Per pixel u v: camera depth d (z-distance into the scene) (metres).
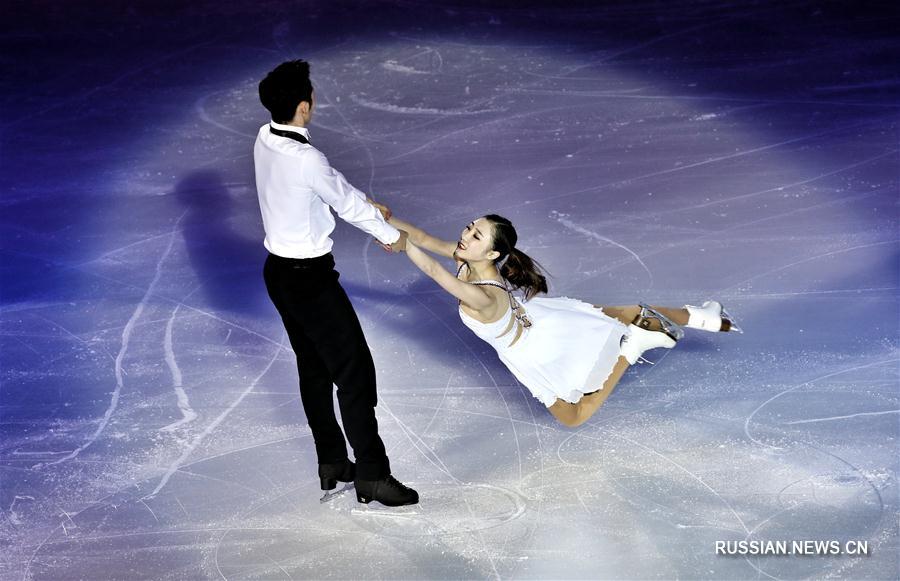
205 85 35.25
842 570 13.67
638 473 16.11
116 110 33.69
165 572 14.64
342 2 42.03
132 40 39.75
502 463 16.69
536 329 16.64
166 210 27.16
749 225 23.91
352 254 24.28
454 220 25.14
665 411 17.66
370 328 21.09
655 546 14.45
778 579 13.59
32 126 32.78
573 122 30.42
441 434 17.61
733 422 17.17
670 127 29.70
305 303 14.98
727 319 18.88
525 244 23.75
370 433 15.49
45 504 16.39
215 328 21.64
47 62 38.00
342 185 14.30
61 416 18.84
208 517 15.86
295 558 14.78
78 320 22.20
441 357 20.02
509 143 29.33
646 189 26.11
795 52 34.53
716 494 15.45
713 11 38.84
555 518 15.23
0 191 28.58
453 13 40.28
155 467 17.22
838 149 27.50
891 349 18.75
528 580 13.98
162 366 20.30
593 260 22.84
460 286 15.09
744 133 28.98
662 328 17.69
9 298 23.27
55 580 14.61
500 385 19.03
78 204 27.69
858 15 37.34
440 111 31.81
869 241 22.72
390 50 36.91
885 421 16.80
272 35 39.34
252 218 26.53
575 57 35.34
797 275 21.58
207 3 43.19
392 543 14.99
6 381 20.05
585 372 16.58
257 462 17.25
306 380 15.97
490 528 15.12
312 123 31.47
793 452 16.27
